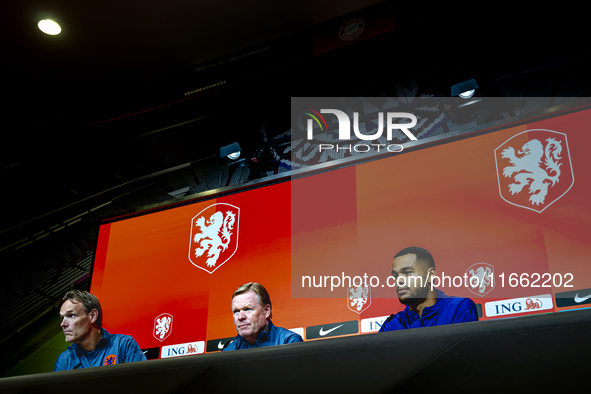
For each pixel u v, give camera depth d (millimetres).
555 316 1232
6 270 3596
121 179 4133
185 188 3838
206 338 2615
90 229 3768
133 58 3811
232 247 2848
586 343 1208
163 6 3430
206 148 3959
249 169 3701
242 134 3666
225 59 3734
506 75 3109
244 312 2578
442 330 1307
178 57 3840
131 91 3982
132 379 1577
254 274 2697
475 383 1317
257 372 1464
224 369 1495
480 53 3105
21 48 3627
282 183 2920
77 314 2904
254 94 3596
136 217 3260
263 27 3625
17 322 3232
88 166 4078
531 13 3080
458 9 3158
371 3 3420
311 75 3451
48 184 4004
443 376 1339
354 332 2318
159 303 2844
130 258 3098
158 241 3086
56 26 3490
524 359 1265
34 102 3932
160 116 3848
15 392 1688
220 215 2994
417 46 3211
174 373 1534
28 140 3932
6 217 3828
